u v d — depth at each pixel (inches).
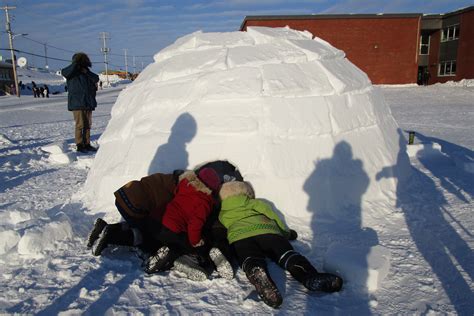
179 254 107.0
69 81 282.0
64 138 387.9
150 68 181.9
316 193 133.6
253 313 86.6
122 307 88.7
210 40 169.0
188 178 116.5
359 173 142.9
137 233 116.1
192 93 147.0
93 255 115.3
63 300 92.1
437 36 1206.9
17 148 307.9
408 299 90.4
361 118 154.5
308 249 116.2
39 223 132.3
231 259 109.9
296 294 94.0
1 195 184.7
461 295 90.8
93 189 163.6
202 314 86.3
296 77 145.9
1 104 984.9
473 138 336.5
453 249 113.0
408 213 139.9
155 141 145.8
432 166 216.7
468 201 152.1
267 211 117.0
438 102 708.0
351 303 89.7
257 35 165.5
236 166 132.7
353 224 130.6
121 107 179.3
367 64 1131.9
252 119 136.1
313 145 137.4
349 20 1099.3
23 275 104.0
